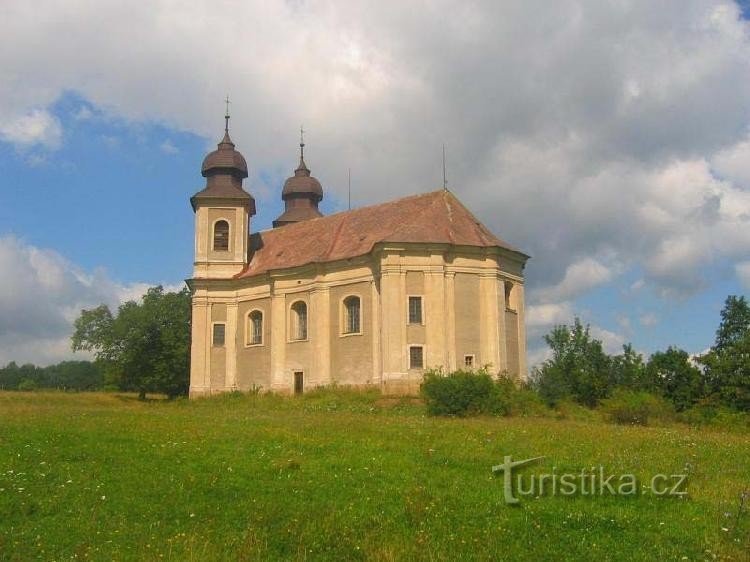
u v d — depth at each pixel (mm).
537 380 45844
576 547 13633
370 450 21688
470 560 12984
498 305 51188
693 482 18219
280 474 18422
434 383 39906
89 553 13336
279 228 67312
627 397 41781
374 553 13242
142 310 70375
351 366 52562
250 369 60188
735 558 13133
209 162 65438
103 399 64188
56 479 17828
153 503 16062
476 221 55062
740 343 48812
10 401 53125
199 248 63688
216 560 13008
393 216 56781
